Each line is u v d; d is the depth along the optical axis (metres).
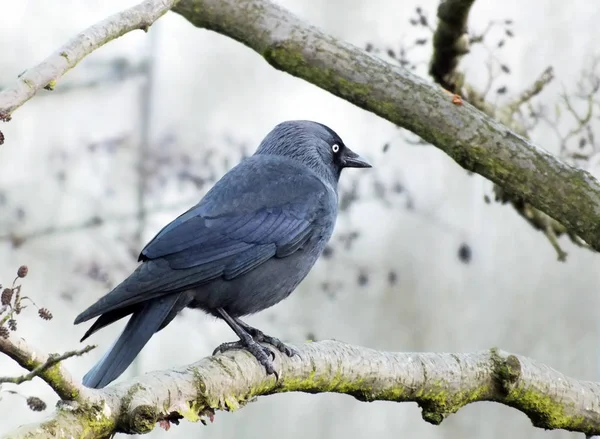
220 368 8.10
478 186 19.86
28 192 14.35
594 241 9.59
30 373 6.14
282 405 19.70
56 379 6.54
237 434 19.31
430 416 9.27
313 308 18.80
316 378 8.77
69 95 16.05
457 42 11.52
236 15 10.61
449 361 9.23
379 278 18.48
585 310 19.62
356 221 18.48
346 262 14.00
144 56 14.00
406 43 15.44
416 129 10.20
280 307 18.73
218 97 21.06
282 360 8.59
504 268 20.14
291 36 10.44
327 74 10.37
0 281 14.61
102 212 13.70
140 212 13.15
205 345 18.27
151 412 6.97
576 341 19.48
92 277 12.71
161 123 19.16
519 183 9.83
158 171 13.46
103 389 7.08
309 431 19.48
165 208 13.23
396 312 19.55
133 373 12.55
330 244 13.52
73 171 13.91
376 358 9.03
